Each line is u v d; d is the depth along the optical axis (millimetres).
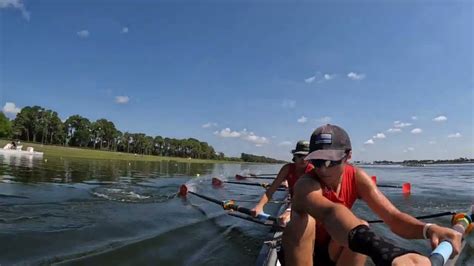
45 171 17812
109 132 104625
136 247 5422
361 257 2887
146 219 7555
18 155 32375
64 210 7934
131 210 8531
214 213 8836
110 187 13109
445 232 2123
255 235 6648
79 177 16203
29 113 87062
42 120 89250
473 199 13234
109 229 6410
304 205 2643
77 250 5074
